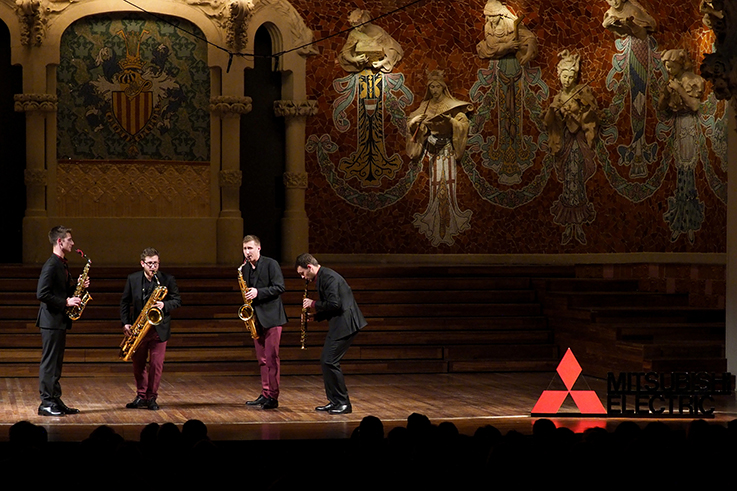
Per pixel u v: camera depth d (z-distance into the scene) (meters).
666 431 5.01
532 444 4.88
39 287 8.49
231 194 16.31
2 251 15.97
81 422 8.17
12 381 10.84
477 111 16.75
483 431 5.04
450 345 12.21
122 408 8.99
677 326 11.41
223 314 12.19
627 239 15.93
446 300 12.96
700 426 5.01
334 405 8.76
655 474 4.59
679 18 15.21
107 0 15.94
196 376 11.37
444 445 4.76
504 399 9.71
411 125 16.70
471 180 16.77
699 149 14.93
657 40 15.50
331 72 16.72
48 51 15.77
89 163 16.11
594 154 16.17
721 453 4.61
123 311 9.03
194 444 4.90
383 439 5.03
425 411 8.91
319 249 16.78
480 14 16.69
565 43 16.34
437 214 16.84
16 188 15.99
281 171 16.81
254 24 16.28
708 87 14.74
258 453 6.43
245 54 16.23
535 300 13.17
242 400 9.55
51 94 15.77
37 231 15.69
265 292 8.99
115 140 16.22
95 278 12.65
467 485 4.42
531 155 16.66
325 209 16.80
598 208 16.17
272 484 3.94
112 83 16.20
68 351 11.38
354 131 16.80
